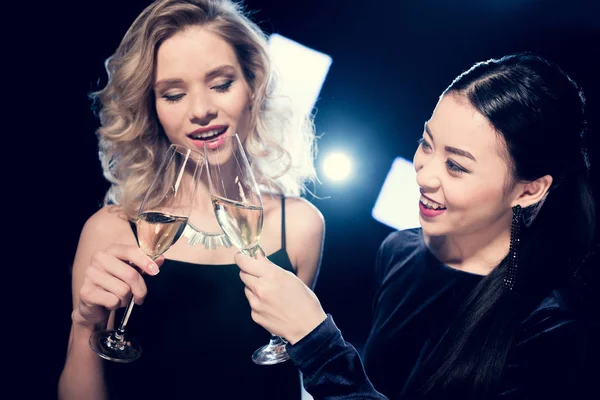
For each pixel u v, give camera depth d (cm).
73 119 335
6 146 332
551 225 138
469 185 127
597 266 134
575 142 132
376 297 171
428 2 361
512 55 134
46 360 331
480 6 355
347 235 399
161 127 169
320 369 116
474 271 144
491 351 128
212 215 168
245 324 159
